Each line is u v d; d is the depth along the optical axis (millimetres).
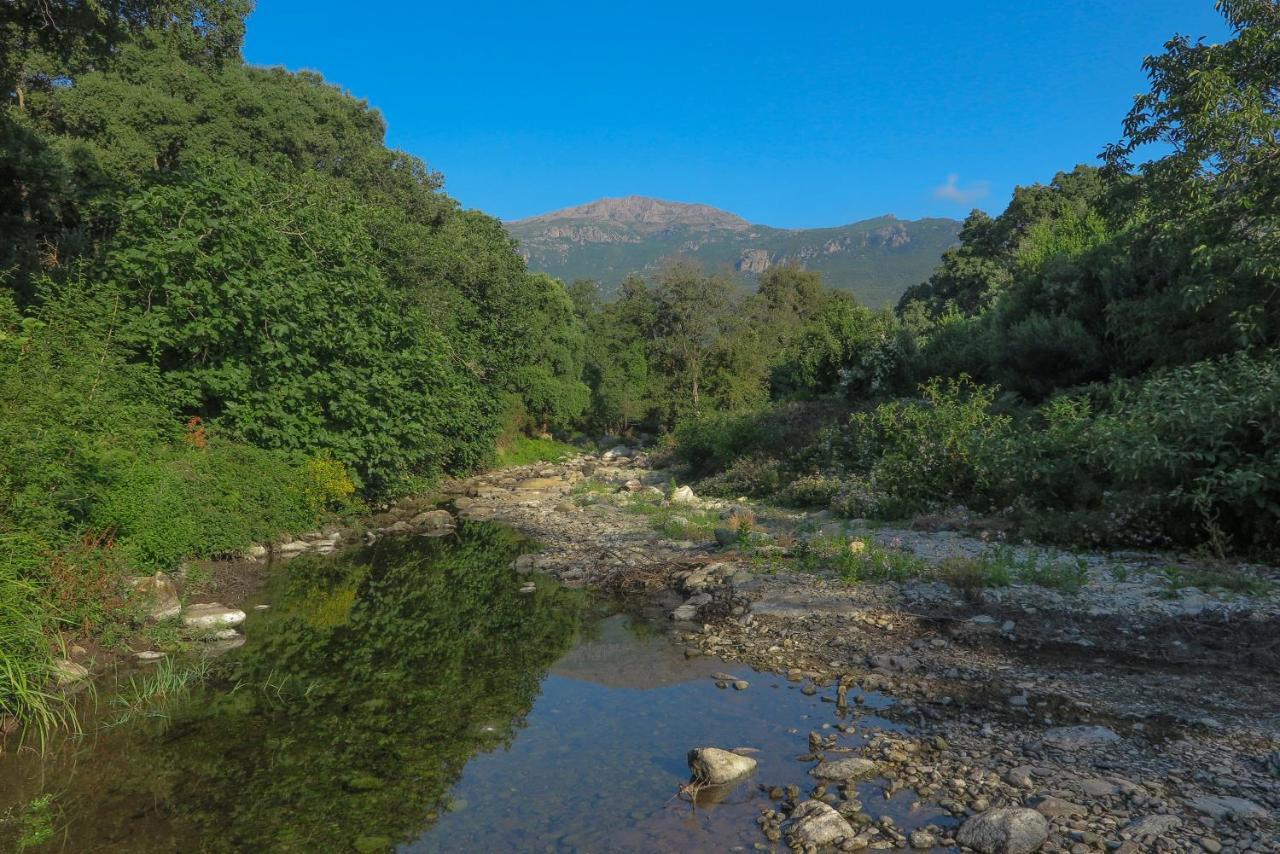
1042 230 28047
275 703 6145
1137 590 7969
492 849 4012
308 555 12227
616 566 11320
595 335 50344
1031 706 5629
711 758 4801
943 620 7668
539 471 27938
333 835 4160
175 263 11773
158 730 5574
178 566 9383
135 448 9812
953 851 3867
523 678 6836
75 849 4008
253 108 27219
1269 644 6480
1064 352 17188
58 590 6855
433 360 17422
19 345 8609
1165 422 9930
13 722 5551
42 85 26641
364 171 27812
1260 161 11812
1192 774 4477
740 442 21500
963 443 13742
